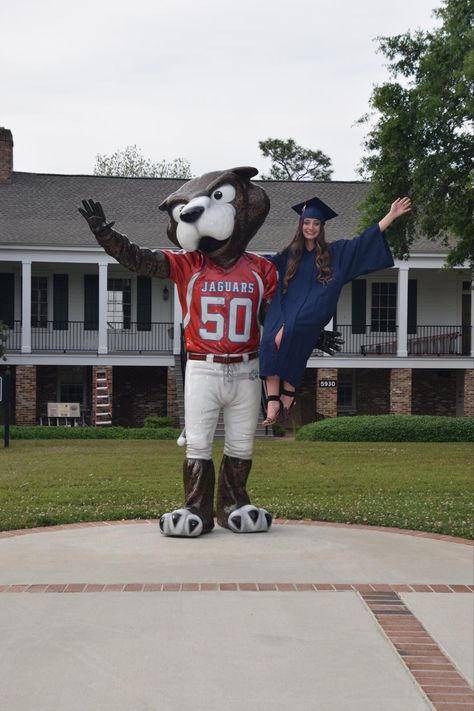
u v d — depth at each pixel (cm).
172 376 2794
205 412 886
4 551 830
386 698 493
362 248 833
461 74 1667
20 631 593
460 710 477
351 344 3077
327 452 1919
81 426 2742
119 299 3055
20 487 1330
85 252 2827
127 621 614
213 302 866
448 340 3005
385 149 1834
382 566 777
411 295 3108
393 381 2848
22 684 509
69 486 1350
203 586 702
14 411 2902
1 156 3269
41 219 3014
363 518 1059
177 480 1428
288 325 816
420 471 1586
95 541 874
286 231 3070
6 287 3009
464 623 618
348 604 657
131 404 3027
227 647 566
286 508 1127
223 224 841
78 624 607
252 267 872
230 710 477
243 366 884
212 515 912
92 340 3028
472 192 1761
